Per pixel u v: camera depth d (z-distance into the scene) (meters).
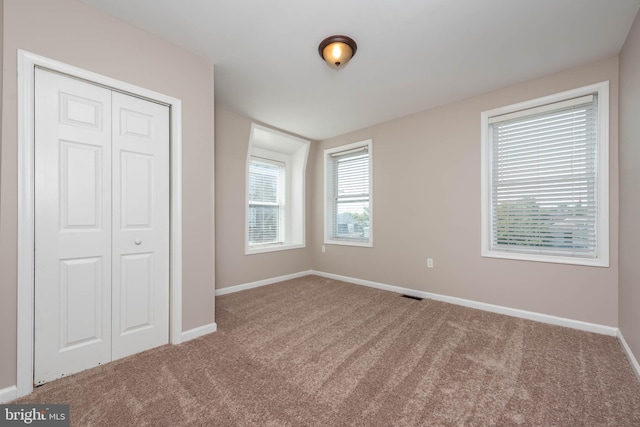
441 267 3.10
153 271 1.95
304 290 3.58
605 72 2.17
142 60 1.86
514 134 2.67
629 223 1.84
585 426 1.24
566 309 2.34
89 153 1.67
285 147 4.32
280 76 2.49
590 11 1.67
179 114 2.04
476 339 2.11
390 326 2.38
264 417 1.28
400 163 3.49
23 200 1.42
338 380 1.58
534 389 1.50
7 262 1.38
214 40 1.99
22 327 1.41
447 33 1.90
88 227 1.67
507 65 2.29
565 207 2.40
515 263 2.60
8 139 1.38
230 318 2.57
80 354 1.64
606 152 2.15
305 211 4.50
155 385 1.52
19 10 1.42
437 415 1.30
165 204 2.01
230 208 3.49
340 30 1.88
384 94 2.84
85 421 1.25
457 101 2.99
